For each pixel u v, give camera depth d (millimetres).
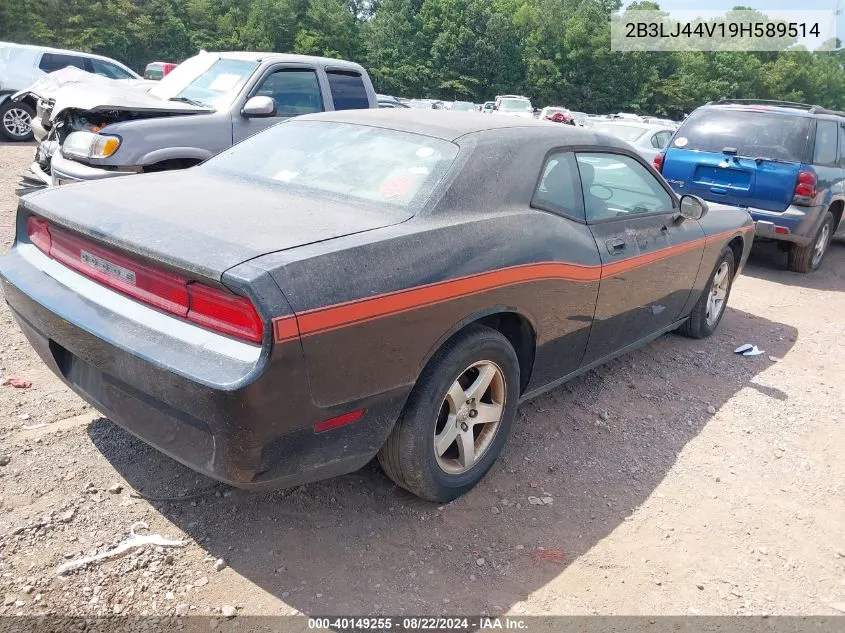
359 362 2369
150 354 2229
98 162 5922
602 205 3750
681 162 8125
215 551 2633
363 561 2656
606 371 4660
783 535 3066
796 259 8078
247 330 2137
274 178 3250
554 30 74438
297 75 7414
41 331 2760
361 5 82625
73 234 2711
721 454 3719
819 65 91375
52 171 6258
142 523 2736
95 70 14469
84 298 2564
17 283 2811
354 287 2322
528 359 3350
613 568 2754
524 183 3205
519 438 3666
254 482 2289
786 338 5766
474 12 70125
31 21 52688
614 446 3693
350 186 3025
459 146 3096
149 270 2383
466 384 3014
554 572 2701
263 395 2115
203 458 2266
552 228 3246
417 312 2525
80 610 2301
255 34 67312
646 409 4160
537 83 73688
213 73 7316
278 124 3902
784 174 7465
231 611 2352
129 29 58625
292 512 2893
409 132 3307
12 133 13477
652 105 79062
